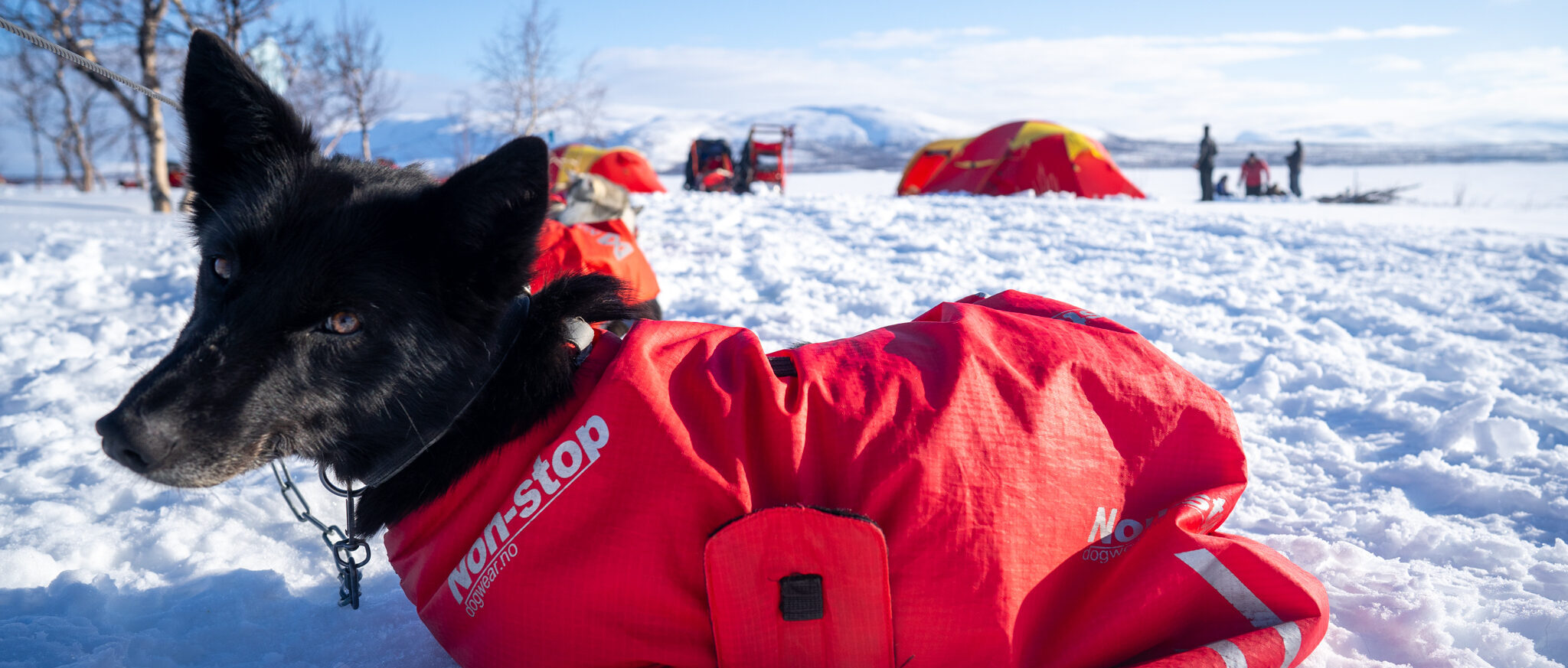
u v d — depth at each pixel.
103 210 15.62
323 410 1.61
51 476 3.19
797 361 1.91
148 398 1.47
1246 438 3.56
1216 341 4.86
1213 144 18.84
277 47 17.23
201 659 2.13
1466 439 3.39
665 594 1.66
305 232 1.60
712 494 1.65
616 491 1.67
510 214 1.63
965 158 18.33
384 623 2.29
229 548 2.70
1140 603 1.82
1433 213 14.83
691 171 22.34
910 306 5.78
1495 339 5.14
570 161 19.23
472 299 1.67
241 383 1.52
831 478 1.72
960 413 1.78
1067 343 2.04
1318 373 4.29
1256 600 1.83
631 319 1.97
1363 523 2.76
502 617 1.73
